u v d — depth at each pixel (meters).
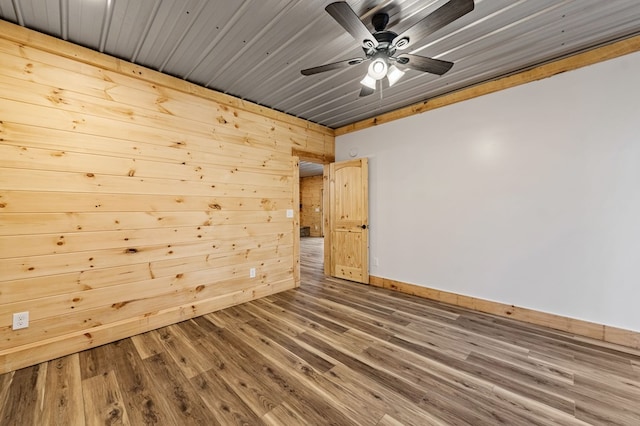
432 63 2.06
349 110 3.97
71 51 2.30
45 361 2.17
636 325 2.39
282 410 1.66
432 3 1.91
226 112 3.35
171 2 1.88
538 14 2.05
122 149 2.59
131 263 2.63
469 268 3.33
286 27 2.15
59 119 2.27
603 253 2.54
